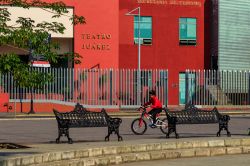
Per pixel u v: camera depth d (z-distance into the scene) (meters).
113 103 52.34
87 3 56.41
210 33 65.69
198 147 20.53
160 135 26.86
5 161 14.76
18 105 48.72
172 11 64.06
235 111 54.19
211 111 24.42
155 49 63.47
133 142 20.31
